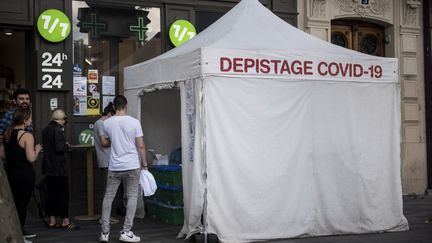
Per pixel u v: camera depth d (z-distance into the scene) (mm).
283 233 7117
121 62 9953
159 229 7898
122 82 9945
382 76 7840
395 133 7906
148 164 9297
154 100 9539
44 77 9078
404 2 12414
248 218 6906
